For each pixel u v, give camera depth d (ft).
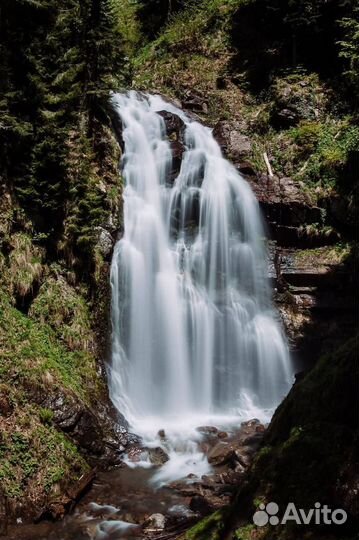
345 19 52.70
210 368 40.93
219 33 71.92
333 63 60.29
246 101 63.10
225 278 44.73
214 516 18.90
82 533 21.90
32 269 32.12
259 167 51.75
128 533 21.83
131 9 87.61
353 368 17.47
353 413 16.75
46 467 24.84
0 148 32.63
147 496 25.14
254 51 67.31
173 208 45.21
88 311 35.40
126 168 43.86
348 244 46.29
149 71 72.59
